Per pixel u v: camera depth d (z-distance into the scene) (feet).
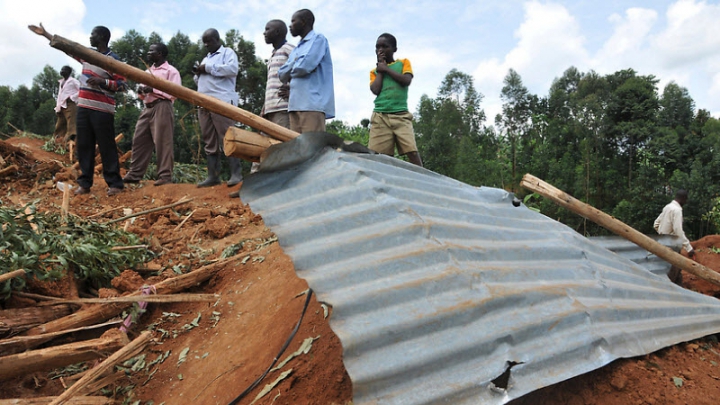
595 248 11.46
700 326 10.62
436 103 115.65
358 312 7.01
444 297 7.50
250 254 16.15
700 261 21.02
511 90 163.73
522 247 9.53
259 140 9.92
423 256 7.95
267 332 11.20
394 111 18.74
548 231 11.02
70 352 10.21
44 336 11.30
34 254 12.78
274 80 20.31
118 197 22.74
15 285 12.24
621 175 114.11
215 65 21.56
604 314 8.80
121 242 16.60
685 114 163.02
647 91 130.41
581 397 8.00
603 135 125.39
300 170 10.07
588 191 108.58
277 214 8.86
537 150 117.60
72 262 13.97
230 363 10.76
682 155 123.13
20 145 32.17
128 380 11.49
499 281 8.30
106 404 10.47
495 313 7.66
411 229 8.33
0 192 23.18
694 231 96.22
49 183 24.48
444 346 6.93
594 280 9.81
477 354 7.09
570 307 8.43
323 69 16.74
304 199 9.25
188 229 19.21
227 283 14.88
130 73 9.07
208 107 9.82
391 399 6.42
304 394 8.64
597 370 8.40
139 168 24.36
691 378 8.83
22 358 9.70
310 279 7.48
